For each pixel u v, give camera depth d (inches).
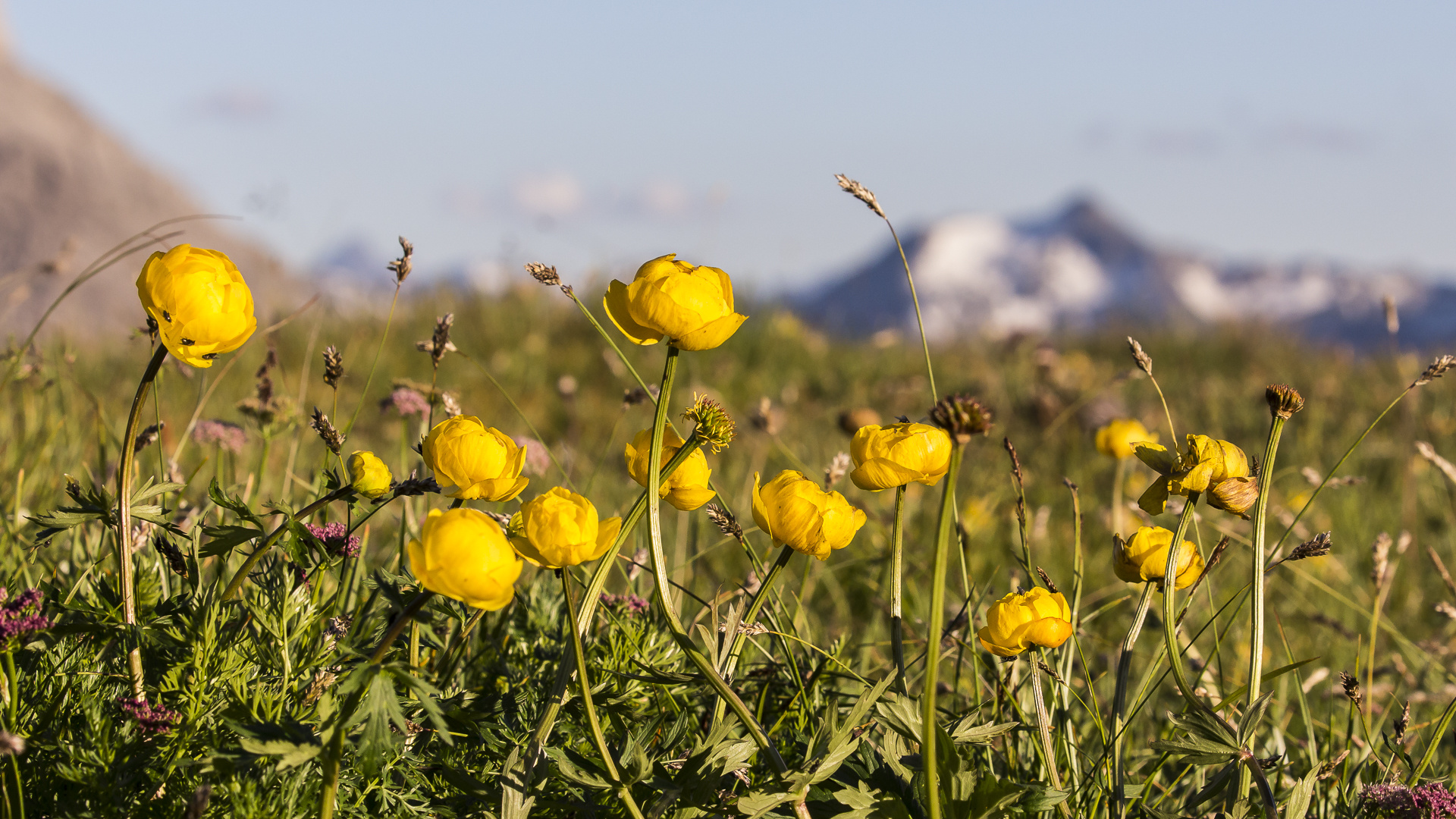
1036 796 50.6
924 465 52.6
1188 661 82.7
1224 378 355.6
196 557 57.3
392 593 52.3
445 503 100.7
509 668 67.4
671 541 120.2
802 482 52.1
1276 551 66.8
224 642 54.9
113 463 109.1
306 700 52.9
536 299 337.1
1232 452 53.6
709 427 49.6
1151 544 54.7
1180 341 414.9
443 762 53.4
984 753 64.9
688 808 48.7
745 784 55.2
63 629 50.1
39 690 53.1
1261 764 54.5
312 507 53.0
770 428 118.0
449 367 262.5
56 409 118.8
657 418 47.5
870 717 59.8
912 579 110.7
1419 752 80.6
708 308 46.1
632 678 57.9
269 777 49.3
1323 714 93.3
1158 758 69.4
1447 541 154.9
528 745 50.3
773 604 78.7
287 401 93.9
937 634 43.3
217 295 45.1
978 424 40.9
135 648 52.5
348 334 277.1
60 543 85.0
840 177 68.4
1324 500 176.7
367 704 43.6
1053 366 278.2
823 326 378.9
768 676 70.1
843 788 52.2
